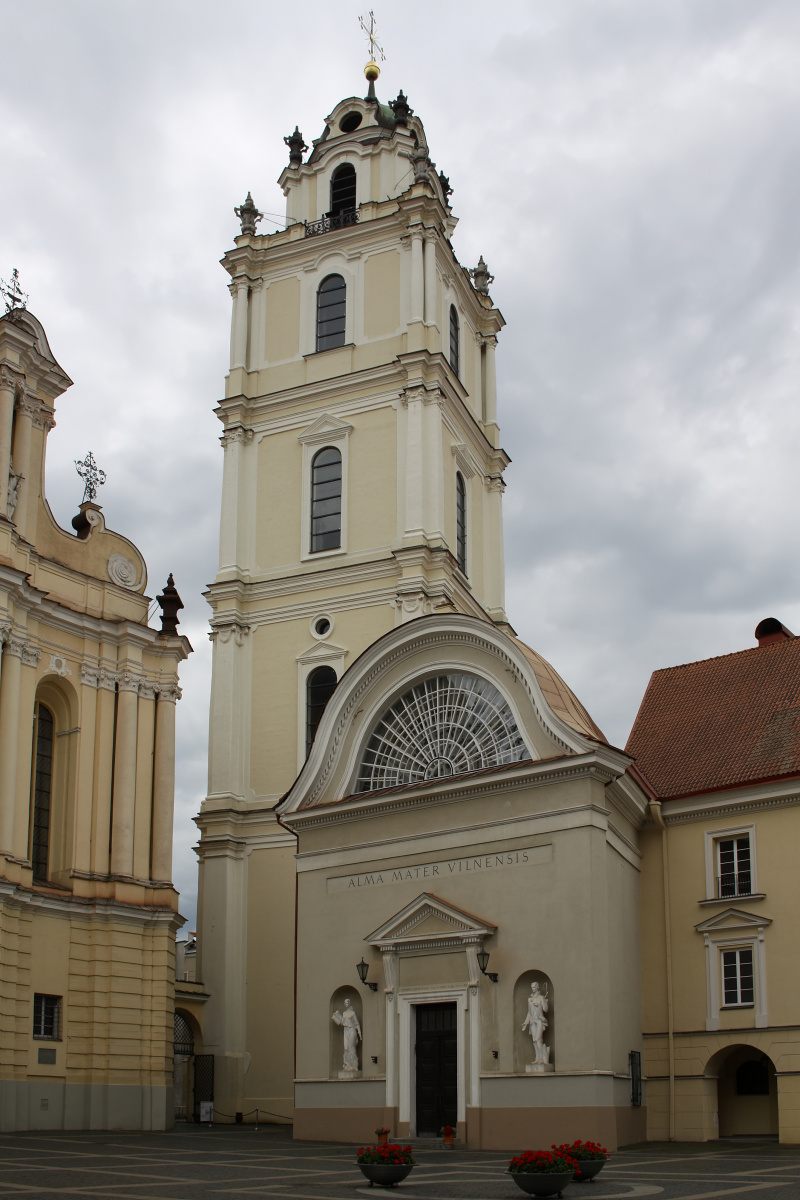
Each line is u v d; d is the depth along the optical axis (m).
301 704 47.81
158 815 42.25
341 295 53.09
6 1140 31.42
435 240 52.19
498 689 34.97
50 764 41.09
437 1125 32.28
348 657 47.53
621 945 32.53
